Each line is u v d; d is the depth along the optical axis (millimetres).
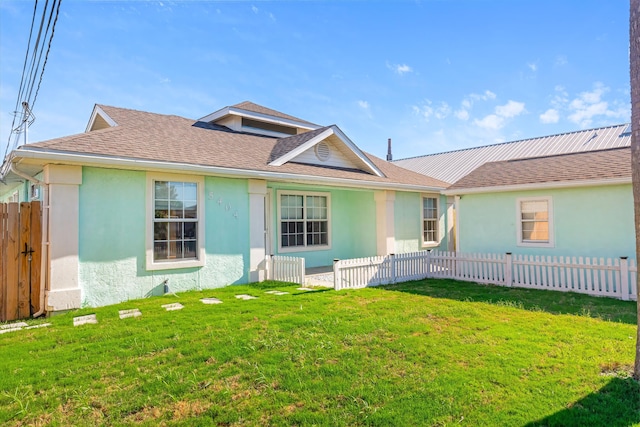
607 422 3127
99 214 7891
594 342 4988
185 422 3232
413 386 3801
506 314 6594
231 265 9883
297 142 12523
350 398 3590
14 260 7266
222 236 9742
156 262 8641
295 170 11172
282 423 3215
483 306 7254
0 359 4668
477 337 5270
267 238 12289
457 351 4723
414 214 15312
